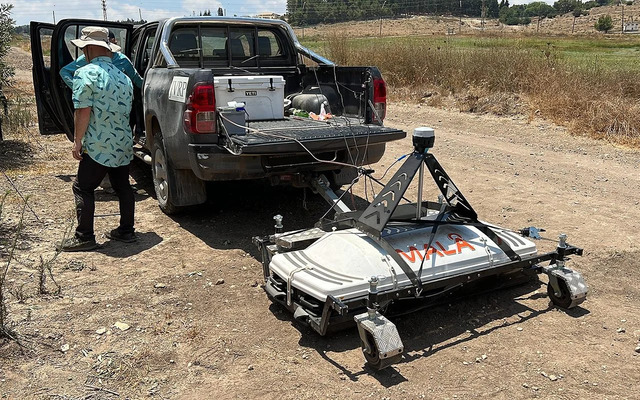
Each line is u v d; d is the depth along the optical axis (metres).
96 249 5.02
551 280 3.92
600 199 6.65
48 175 7.51
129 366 3.25
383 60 16.45
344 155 5.21
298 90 6.81
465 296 3.99
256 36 6.62
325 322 3.27
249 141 4.50
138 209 6.25
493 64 14.26
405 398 2.99
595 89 11.73
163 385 3.10
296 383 3.12
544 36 64.12
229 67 6.45
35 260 4.67
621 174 7.96
